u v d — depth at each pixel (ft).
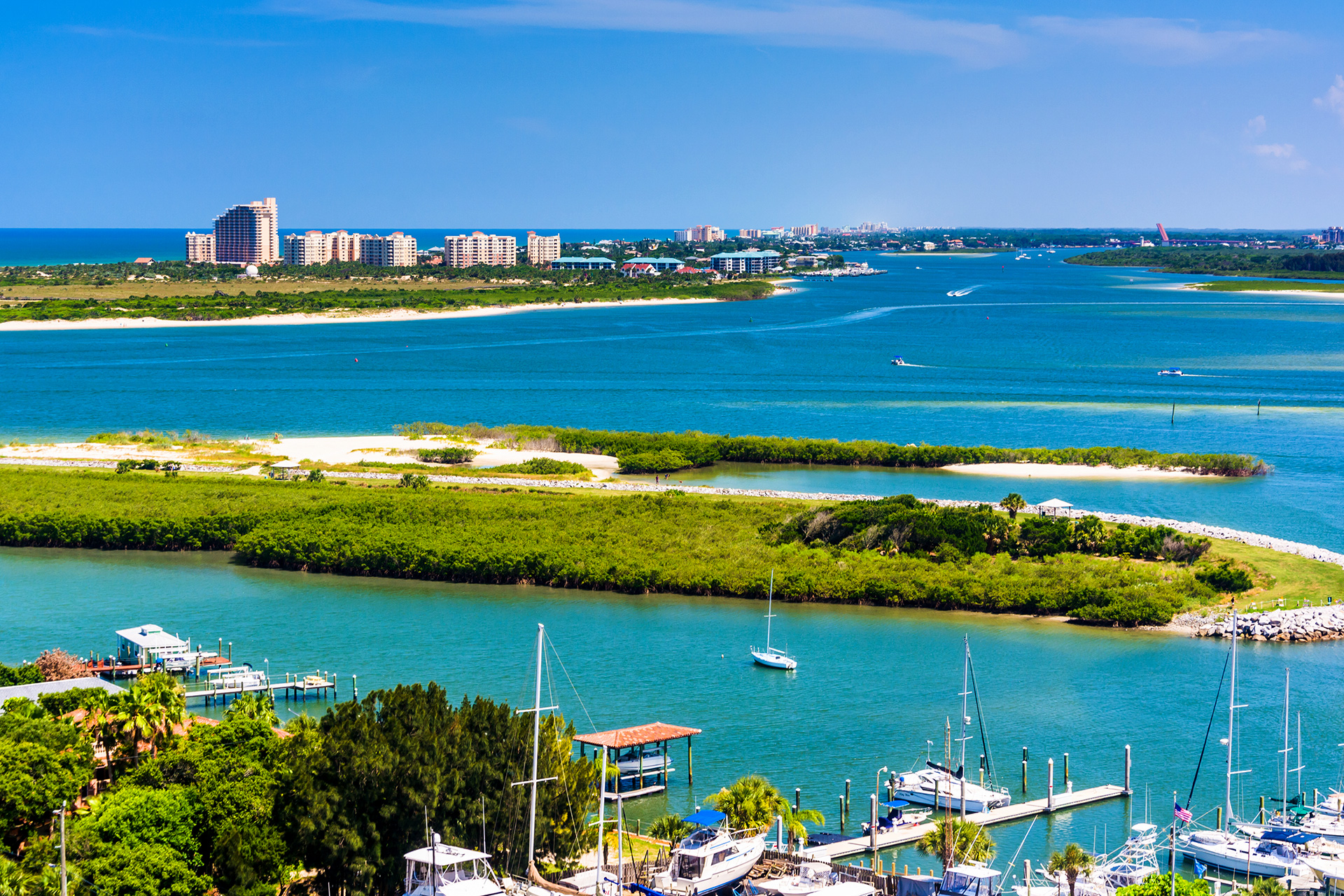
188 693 370.53
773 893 237.66
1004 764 328.70
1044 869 263.90
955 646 426.92
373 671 394.32
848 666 405.39
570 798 261.65
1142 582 476.54
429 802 244.42
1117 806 304.30
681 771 321.52
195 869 236.84
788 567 499.10
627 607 472.85
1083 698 376.68
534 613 463.01
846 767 325.42
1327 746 340.18
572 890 241.14
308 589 492.54
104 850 227.61
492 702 270.05
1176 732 351.46
